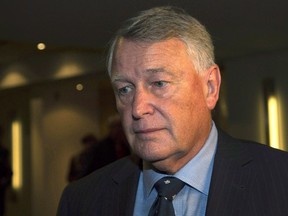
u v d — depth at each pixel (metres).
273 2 3.75
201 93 1.35
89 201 1.58
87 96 8.91
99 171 1.68
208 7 3.82
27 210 9.05
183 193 1.40
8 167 7.18
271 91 6.00
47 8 3.72
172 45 1.29
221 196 1.36
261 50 5.86
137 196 1.50
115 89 1.37
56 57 7.77
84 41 4.97
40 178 8.94
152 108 1.29
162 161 1.35
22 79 8.44
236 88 6.37
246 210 1.33
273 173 1.38
